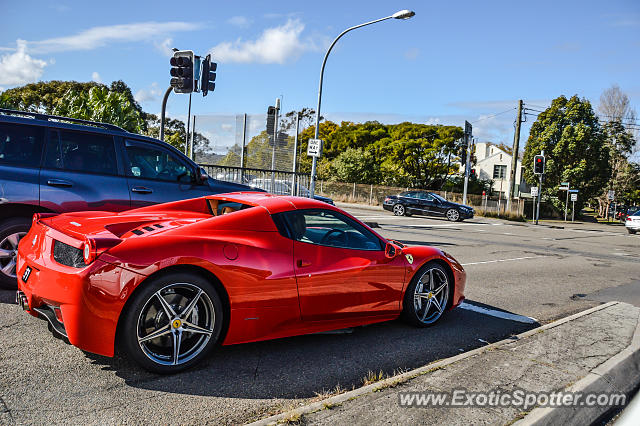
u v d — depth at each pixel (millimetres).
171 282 3291
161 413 2861
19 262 3850
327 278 4070
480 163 57594
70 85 38375
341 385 3428
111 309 3119
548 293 7441
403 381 3279
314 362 3854
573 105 44125
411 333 4793
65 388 3086
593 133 44156
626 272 10477
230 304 3566
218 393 3180
